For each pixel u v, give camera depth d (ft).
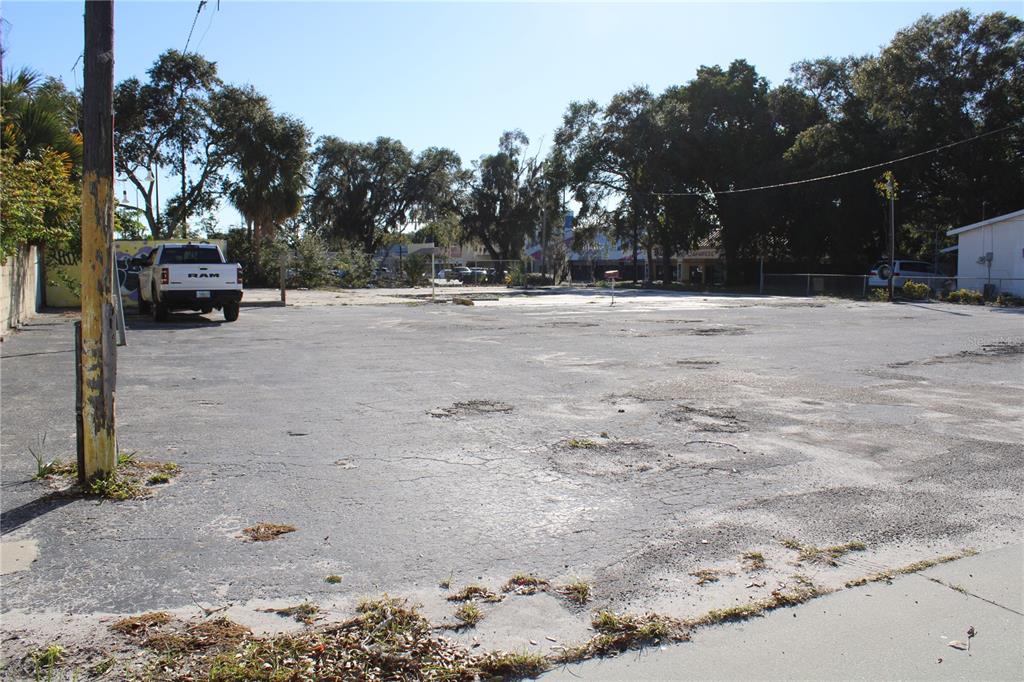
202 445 22.27
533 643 11.42
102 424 17.85
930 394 31.01
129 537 15.23
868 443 22.95
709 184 183.42
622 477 19.42
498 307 90.58
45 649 11.10
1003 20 130.41
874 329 59.67
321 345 48.44
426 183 227.40
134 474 19.17
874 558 14.47
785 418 26.43
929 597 12.93
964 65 133.80
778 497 17.90
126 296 83.25
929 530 15.83
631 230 197.16
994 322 66.39
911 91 136.46
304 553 14.52
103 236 17.81
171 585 13.16
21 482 18.60
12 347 45.68
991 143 131.03
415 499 17.62
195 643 11.29
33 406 27.76
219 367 38.32
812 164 156.97
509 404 28.81
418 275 169.68
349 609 12.39
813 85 177.17
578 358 42.29
